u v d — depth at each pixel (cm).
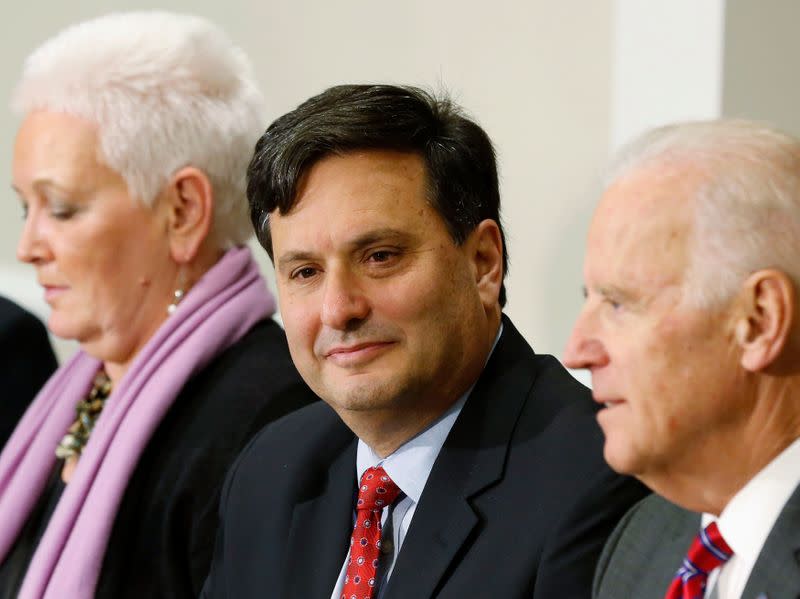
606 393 382
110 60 651
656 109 805
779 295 355
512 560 471
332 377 482
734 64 758
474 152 491
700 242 361
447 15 922
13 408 830
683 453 376
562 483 475
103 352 679
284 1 987
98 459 650
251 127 688
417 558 485
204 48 675
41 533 696
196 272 684
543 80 889
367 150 471
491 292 507
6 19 1112
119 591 633
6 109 1122
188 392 661
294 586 520
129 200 659
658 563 420
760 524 370
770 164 360
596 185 871
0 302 853
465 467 494
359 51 960
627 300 371
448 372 491
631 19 818
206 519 621
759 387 366
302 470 547
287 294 488
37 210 666
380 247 473
